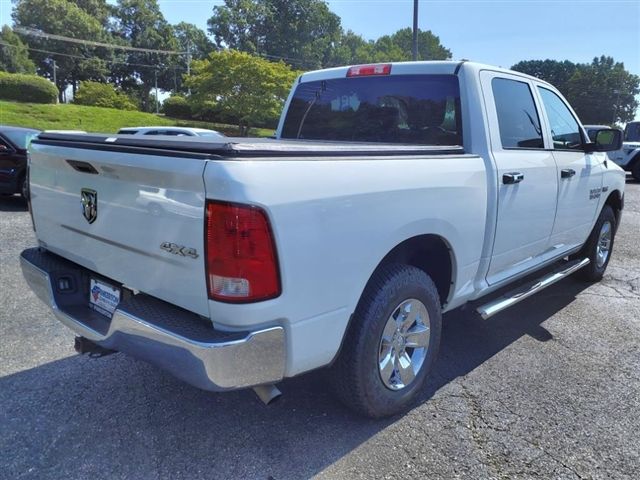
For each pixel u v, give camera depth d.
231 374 2.07
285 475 2.44
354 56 78.94
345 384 2.66
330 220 2.24
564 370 3.55
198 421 2.85
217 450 2.61
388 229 2.53
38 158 2.96
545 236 4.07
